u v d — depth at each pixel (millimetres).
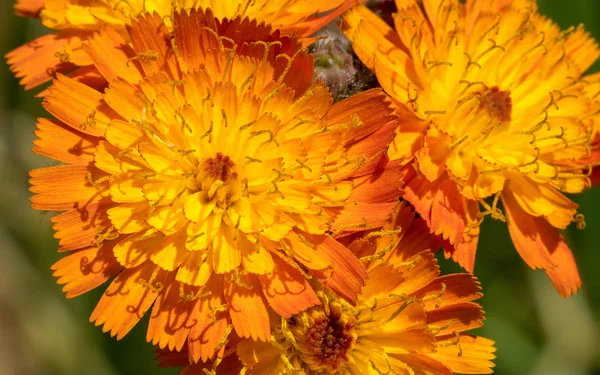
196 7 71
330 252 66
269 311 69
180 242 65
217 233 66
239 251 65
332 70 73
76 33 73
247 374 68
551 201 74
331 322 70
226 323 65
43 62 73
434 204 70
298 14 71
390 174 67
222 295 65
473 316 70
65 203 65
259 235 65
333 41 75
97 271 65
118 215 64
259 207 66
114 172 65
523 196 74
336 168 67
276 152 66
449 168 71
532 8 78
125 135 65
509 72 77
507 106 75
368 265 69
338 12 71
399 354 71
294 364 70
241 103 66
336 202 66
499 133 74
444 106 74
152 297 65
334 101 73
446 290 70
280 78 66
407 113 72
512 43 77
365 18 74
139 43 66
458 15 75
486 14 76
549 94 76
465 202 72
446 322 70
